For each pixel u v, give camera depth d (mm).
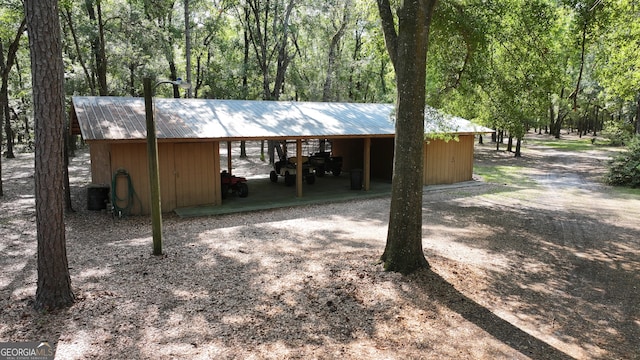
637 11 11539
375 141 20781
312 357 4520
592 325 5660
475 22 9273
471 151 19625
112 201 11609
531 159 29500
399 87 6664
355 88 35469
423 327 5312
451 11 9242
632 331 5520
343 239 9289
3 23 14844
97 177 14219
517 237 9961
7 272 7172
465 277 6992
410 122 6625
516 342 5102
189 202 13023
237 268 7203
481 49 9906
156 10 21422
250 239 9312
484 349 4895
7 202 13883
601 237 10086
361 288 6277
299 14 26328
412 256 6902
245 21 28828
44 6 4973
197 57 31750
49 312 5406
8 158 26734
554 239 9852
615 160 19203
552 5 10539
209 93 34500
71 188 16609
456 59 10375
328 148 32000
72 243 9062
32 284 6535
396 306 5801
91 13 21266
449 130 12367
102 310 5512
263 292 6148
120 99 14141
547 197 15609
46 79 5141
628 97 16109
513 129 11750
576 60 12461
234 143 41844
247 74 28906
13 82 28859
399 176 6801
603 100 36875
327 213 12633
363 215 12320
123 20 21047
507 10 10047
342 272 6895
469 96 11297
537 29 10055
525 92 10742
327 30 29203
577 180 20078
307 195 15484
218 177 13422
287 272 6961
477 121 12672
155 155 7820
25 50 27984
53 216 5449
